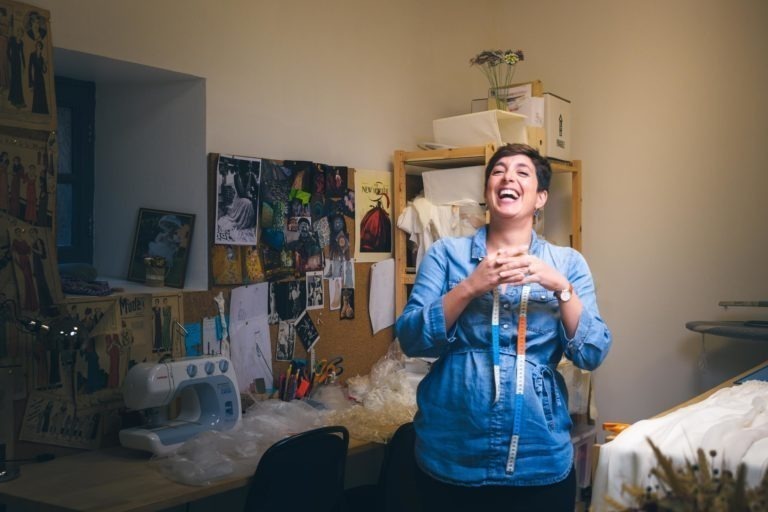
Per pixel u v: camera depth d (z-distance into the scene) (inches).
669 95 147.1
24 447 96.2
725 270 141.1
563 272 78.8
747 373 109.6
